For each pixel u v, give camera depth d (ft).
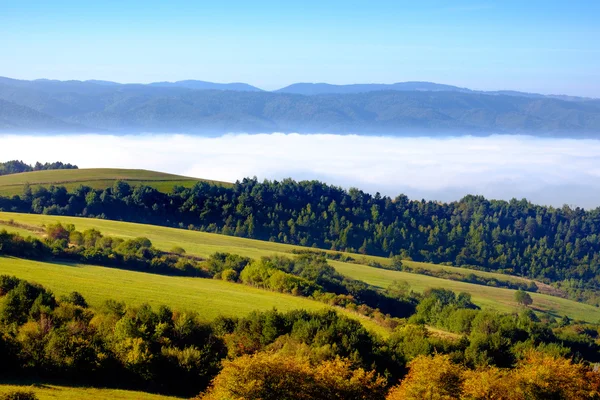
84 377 134.41
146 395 130.21
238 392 109.19
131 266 259.19
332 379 119.96
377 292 307.17
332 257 448.24
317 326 162.81
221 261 297.12
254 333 165.07
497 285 471.21
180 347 151.94
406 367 159.84
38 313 151.43
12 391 103.55
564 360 139.54
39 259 236.63
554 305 402.72
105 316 158.71
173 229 422.41
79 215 465.47
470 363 168.96
